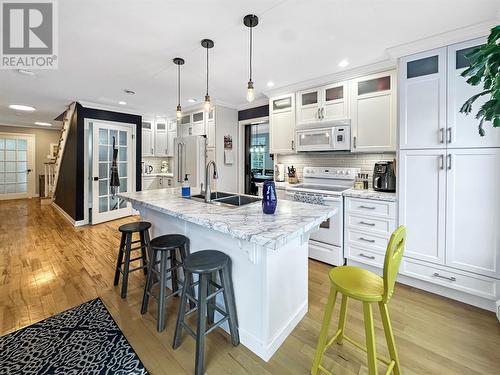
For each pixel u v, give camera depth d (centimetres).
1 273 273
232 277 177
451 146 212
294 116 358
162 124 608
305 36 221
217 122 462
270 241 121
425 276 232
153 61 274
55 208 632
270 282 159
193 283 190
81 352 161
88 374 145
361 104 294
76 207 462
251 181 521
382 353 161
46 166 739
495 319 196
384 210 255
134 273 278
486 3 174
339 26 204
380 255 260
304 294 202
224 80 334
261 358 159
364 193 276
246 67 289
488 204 200
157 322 185
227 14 189
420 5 177
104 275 271
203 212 183
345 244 288
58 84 352
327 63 277
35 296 227
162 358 158
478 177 203
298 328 187
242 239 143
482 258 203
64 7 182
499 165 194
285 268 175
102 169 488
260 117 461
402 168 240
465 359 157
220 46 239
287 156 408
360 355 161
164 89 376
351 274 150
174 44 236
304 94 346
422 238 232
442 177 218
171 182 583
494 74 132
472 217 206
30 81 339
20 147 782
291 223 152
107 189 499
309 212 182
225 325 185
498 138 194
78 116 452
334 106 317
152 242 198
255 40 228
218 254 172
